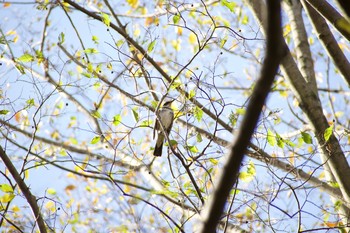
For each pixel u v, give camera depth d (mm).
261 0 10578
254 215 9781
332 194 10508
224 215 9266
